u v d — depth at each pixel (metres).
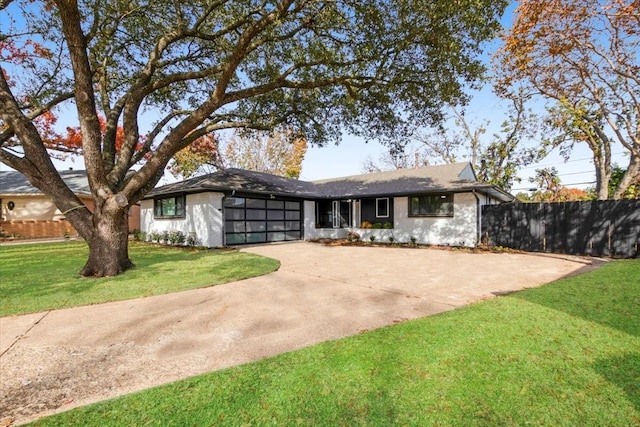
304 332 3.63
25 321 4.14
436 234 13.77
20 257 9.75
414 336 3.33
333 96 9.88
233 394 2.31
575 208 10.73
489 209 12.95
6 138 7.45
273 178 17.81
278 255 10.57
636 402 2.12
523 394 2.24
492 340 3.17
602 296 4.81
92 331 3.76
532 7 10.66
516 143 20.75
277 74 9.10
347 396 2.26
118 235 7.11
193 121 7.33
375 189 15.81
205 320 4.11
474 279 6.64
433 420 1.99
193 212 13.20
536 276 6.90
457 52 6.90
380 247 13.41
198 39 9.48
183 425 1.98
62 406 2.26
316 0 6.48
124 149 7.92
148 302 4.98
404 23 6.62
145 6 8.28
